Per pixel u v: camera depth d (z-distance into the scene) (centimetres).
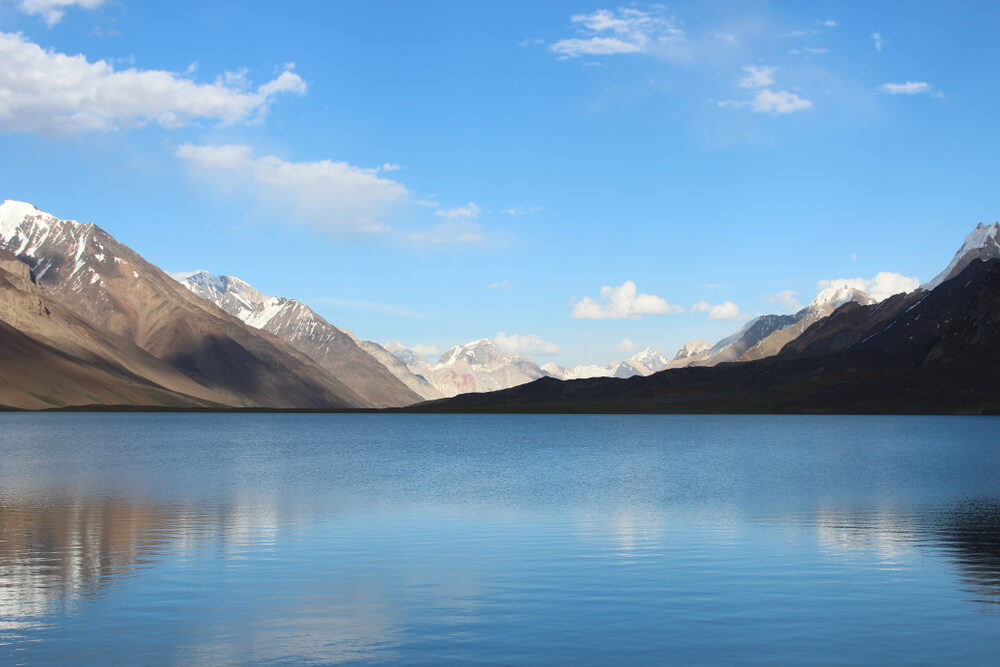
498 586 2934
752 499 5459
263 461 9269
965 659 2200
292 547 3644
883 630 2436
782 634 2398
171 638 2345
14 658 2184
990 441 13225
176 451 11200
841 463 8775
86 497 5500
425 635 2381
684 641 2338
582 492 5909
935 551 3575
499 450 11525
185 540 3803
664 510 4872
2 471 7644
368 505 5094
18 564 3269
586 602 2727
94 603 2692
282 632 2403
